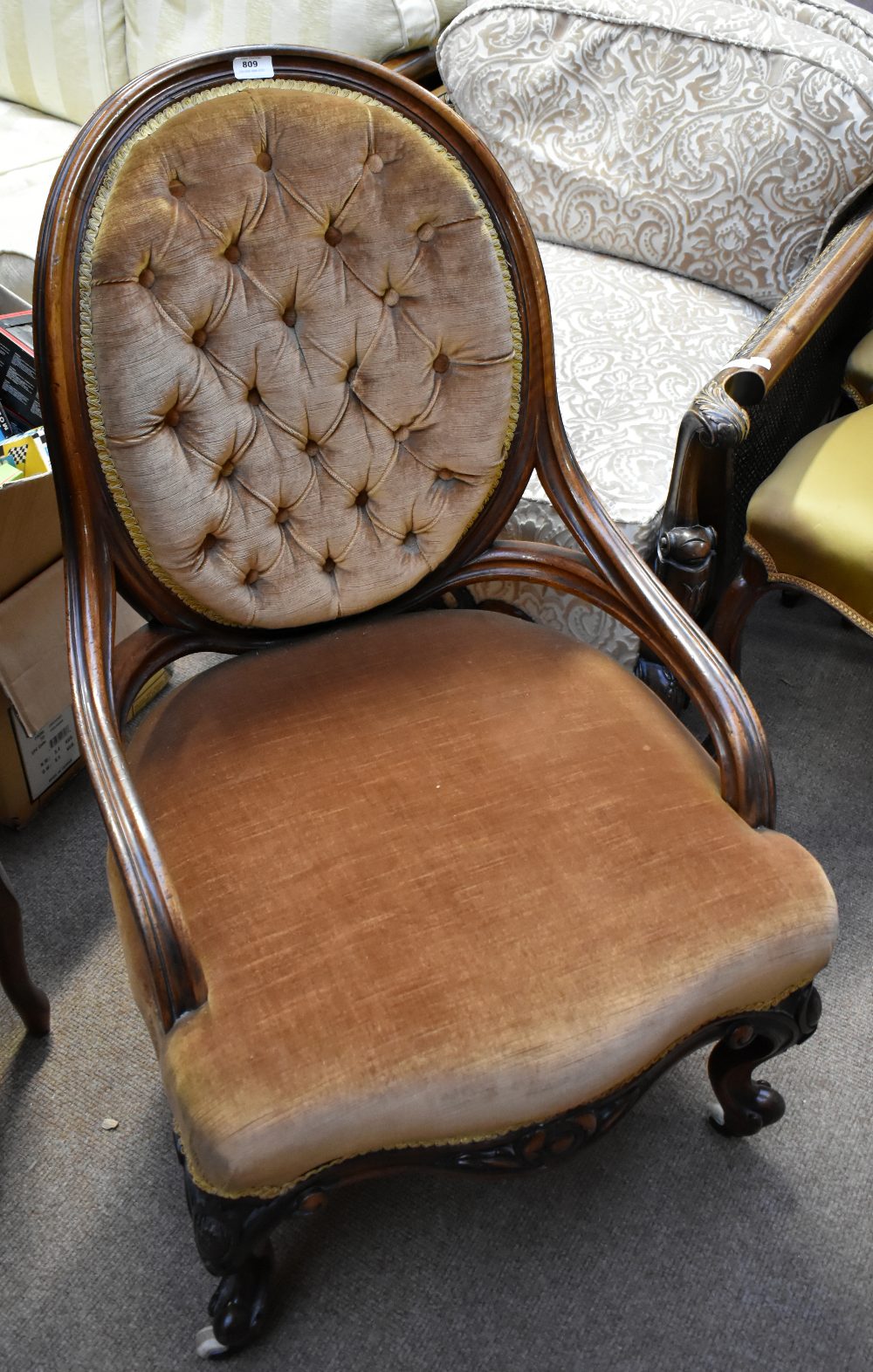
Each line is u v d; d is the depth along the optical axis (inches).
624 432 54.7
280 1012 30.1
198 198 34.4
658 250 66.3
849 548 49.3
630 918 32.8
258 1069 29.1
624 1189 43.3
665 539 49.2
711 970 32.6
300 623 41.6
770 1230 42.3
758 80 60.6
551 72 65.4
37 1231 41.5
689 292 65.5
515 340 40.3
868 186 59.2
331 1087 29.1
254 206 35.2
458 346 39.7
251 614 40.1
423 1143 31.2
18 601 49.4
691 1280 40.8
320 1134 29.0
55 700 51.6
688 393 57.5
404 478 40.8
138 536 36.6
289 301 37.2
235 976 30.9
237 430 37.0
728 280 65.6
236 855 33.9
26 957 49.8
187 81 34.1
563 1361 38.8
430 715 38.9
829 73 58.7
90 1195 42.5
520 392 41.1
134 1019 47.9
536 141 67.4
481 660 41.6
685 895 33.5
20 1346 38.6
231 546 38.4
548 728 38.7
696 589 50.1
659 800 36.2
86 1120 44.6
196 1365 38.3
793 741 62.1
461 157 38.3
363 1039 29.7
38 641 50.4
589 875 33.7
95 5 74.8
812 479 51.9
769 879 34.4
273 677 40.3
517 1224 42.2
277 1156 28.7
